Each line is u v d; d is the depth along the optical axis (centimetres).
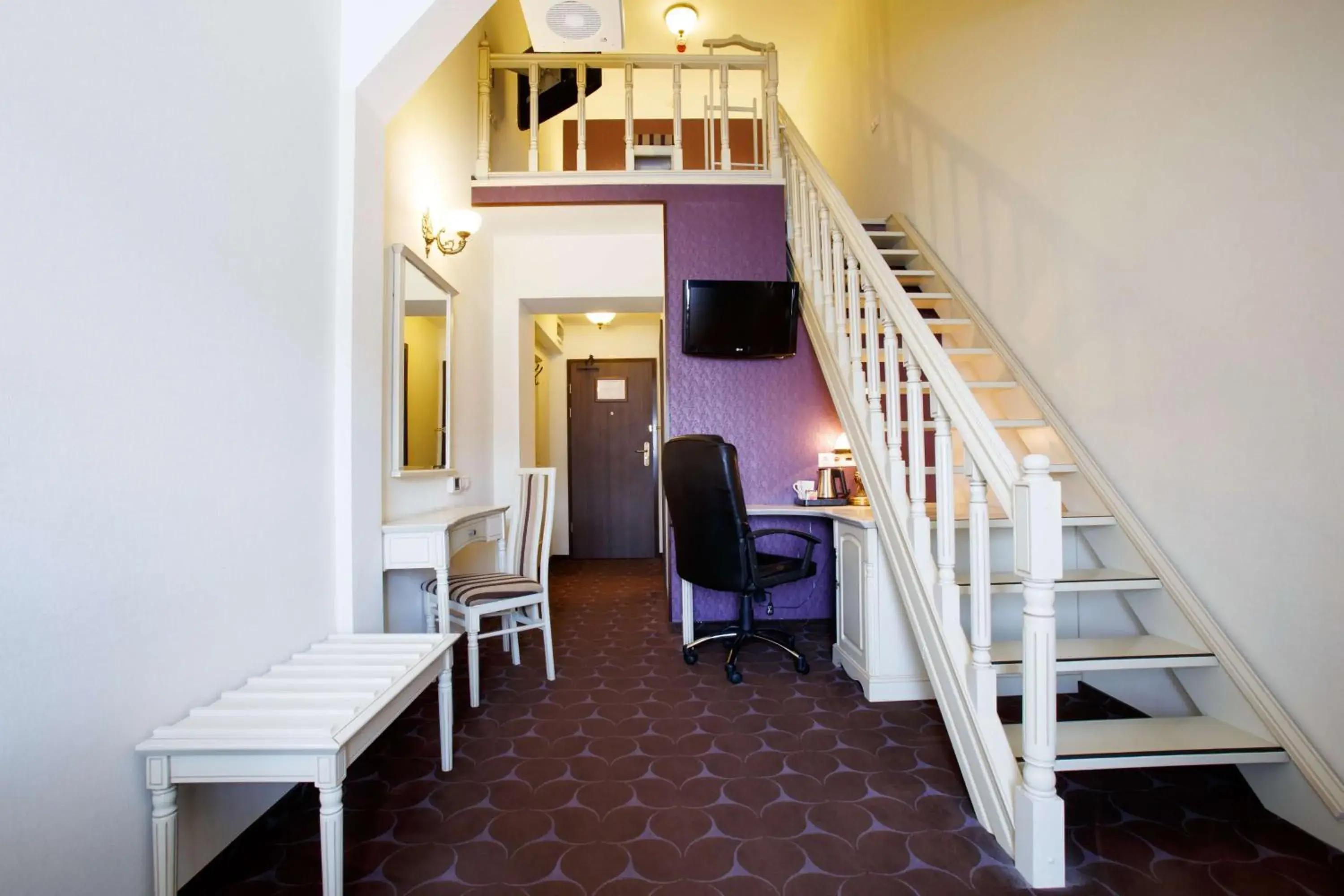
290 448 173
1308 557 161
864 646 257
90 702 110
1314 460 158
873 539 251
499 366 422
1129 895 136
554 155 607
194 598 135
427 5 197
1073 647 196
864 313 296
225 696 138
